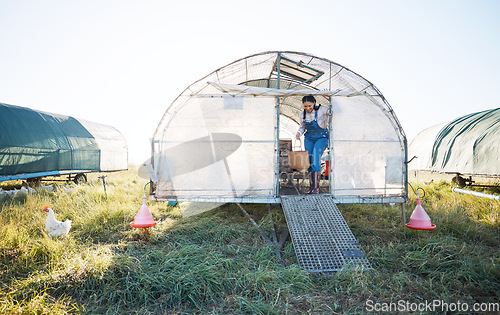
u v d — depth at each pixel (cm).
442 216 611
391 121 620
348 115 623
